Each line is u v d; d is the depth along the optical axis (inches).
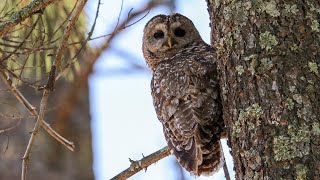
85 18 481.4
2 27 360.5
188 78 375.6
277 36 297.3
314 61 292.0
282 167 282.7
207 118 366.0
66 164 556.4
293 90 289.3
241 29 306.3
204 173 377.7
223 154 378.6
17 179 530.6
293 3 299.4
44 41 412.5
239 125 301.0
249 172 293.4
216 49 321.7
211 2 329.1
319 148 280.2
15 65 463.5
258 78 297.1
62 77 567.2
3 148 529.0
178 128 371.9
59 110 562.9
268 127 290.4
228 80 310.8
